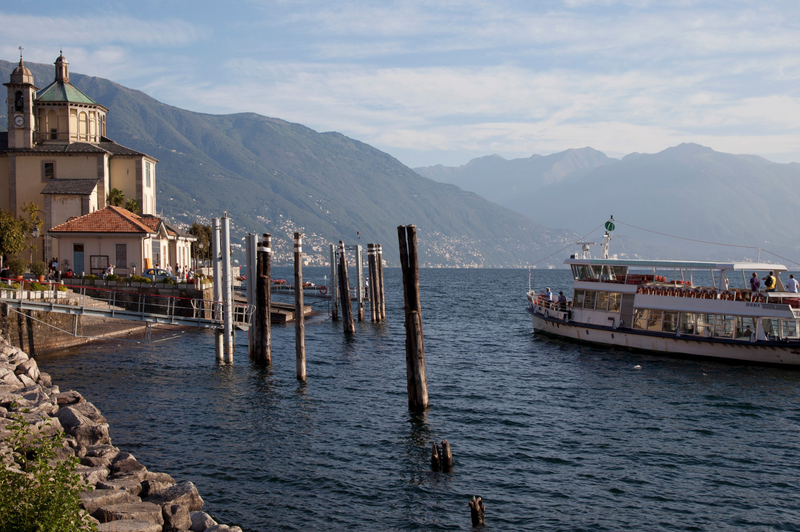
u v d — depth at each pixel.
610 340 48.09
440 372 41.12
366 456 24.45
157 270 60.59
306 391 34.62
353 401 32.62
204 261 96.31
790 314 39.72
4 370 26.78
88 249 61.44
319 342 53.53
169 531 16.05
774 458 24.89
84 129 81.00
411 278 30.02
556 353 48.03
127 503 16.12
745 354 41.44
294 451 24.83
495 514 19.69
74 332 41.72
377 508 19.97
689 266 44.81
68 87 81.00
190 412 29.89
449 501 20.58
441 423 28.97
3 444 16.69
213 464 23.25
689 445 26.31
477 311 87.75
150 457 23.75
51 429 19.50
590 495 21.20
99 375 37.09
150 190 84.25
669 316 44.59
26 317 40.34
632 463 24.17
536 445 26.09
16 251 56.69
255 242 42.84
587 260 49.72
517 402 33.06
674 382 37.53
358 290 69.75
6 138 81.56
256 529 18.42
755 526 19.17
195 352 46.22
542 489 21.62
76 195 71.56
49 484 12.45
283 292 94.25
